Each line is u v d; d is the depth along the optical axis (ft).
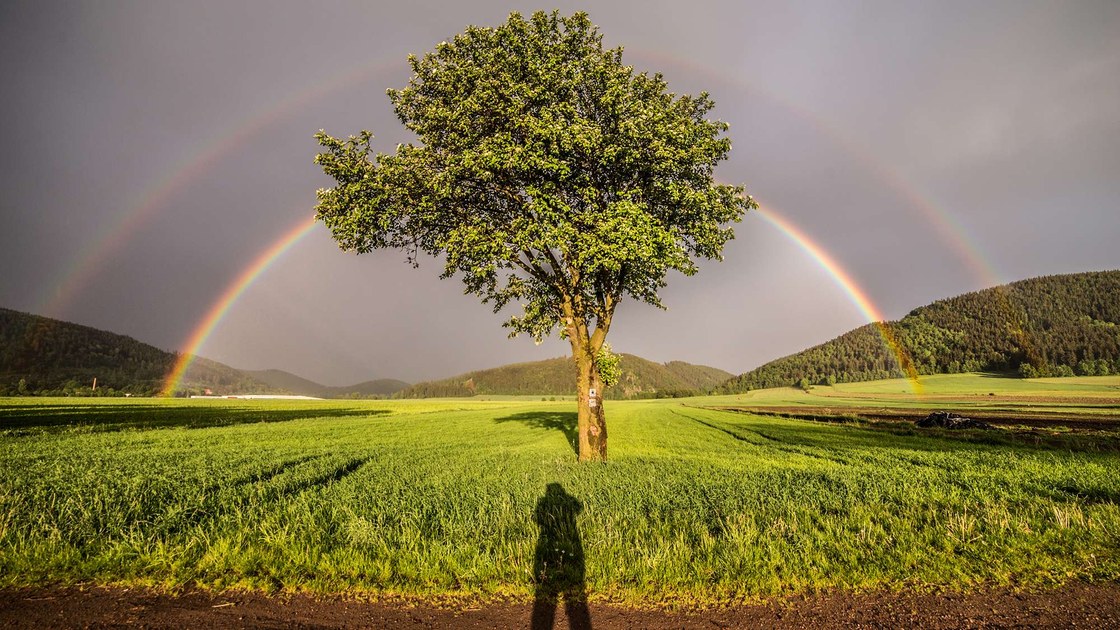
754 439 104.73
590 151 57.11
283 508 32.07
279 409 286.25
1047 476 48.39
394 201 61.57
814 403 435.12
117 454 70.03
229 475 48.96
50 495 34.81
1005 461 63.93
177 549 23.49
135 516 29.50
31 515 27.84
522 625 17.99
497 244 55.88
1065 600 19.90
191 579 21.24
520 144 58.13
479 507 31.17
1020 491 38.73
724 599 19.93
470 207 64.23
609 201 62.59
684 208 62.49
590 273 60.29
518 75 61.11
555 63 58.65
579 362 63.31
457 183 61.00
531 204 55.31
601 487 38.52
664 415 234.58
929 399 438.81
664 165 58.49
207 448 81.05
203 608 18.94
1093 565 22.89
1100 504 33.78
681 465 55.16
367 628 17.71
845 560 23.29
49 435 107.45
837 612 18.98
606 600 19.89
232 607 19.08
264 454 71.77
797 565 22.43
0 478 43.14
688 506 31.94
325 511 30.96
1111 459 67.82
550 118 55.77
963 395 480.23
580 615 18.74
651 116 59.11
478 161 56.85
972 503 33.94
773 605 19.53
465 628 17.76
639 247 51.60
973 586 21.16
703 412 273.95
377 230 63.05
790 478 44.27
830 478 44.93
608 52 64.49
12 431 116.57
